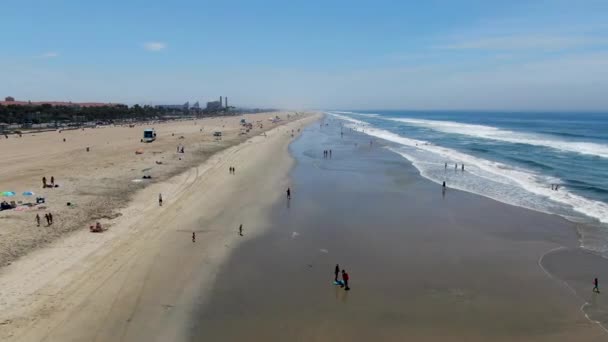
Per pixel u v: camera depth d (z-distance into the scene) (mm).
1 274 18266
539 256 22203
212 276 19500
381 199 34656
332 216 29641
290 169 49094
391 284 19047
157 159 53094
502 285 18891
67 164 48281
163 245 22969
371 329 15359
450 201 33969
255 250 22922
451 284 19031
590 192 36719
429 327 15484
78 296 16828
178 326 15250
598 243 24016
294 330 15242
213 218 28359
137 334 14578
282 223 27812
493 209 31438
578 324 15578
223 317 15977
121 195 33188
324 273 20188
